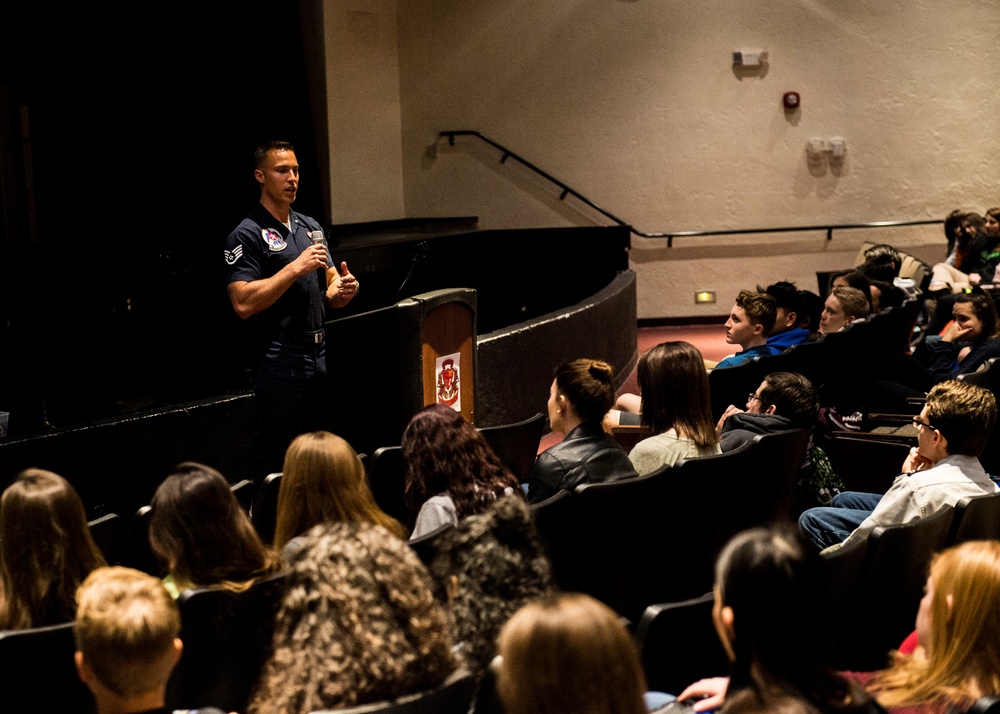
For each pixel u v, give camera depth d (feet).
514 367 20.57
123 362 23.16
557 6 34.50
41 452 14.39
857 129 34.58
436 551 8.67
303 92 31.83
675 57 34.55
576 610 4.85
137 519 9.90
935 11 33.96
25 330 21.09
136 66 28.22
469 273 31.78
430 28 34.60
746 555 5.32
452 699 5.86
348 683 5.60
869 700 5.52
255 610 7.86
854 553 8.59
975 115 34.27
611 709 4.74
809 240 35.24
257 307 13.06
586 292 33.06
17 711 7.10
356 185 33.32
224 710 8.01
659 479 10.73
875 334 19.70
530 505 9.80
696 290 35.68
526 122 34.99
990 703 5.85
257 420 13.89
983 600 6.35
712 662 7.47
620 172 35.12
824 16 34.14
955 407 11.02
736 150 34.86
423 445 9.77
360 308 29.43
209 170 29.76
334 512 9.04
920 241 34.91
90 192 28.35
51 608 7.73
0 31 26.40
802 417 12.73
